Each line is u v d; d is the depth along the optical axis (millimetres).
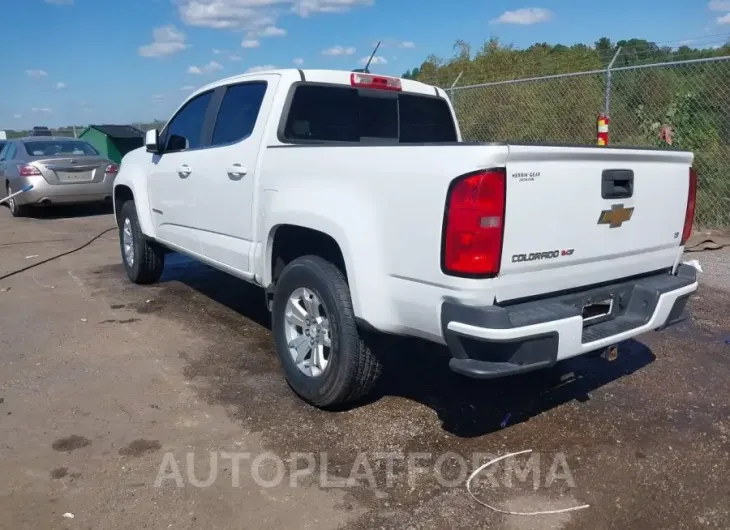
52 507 3094
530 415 4004
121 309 6199
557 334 3139
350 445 3654
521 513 3062
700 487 3266
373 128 5027
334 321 3768
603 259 3561
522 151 3027
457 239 3027
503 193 3002
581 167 3309
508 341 2994
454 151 3053
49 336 5434
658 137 9930
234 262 4871
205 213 5223
